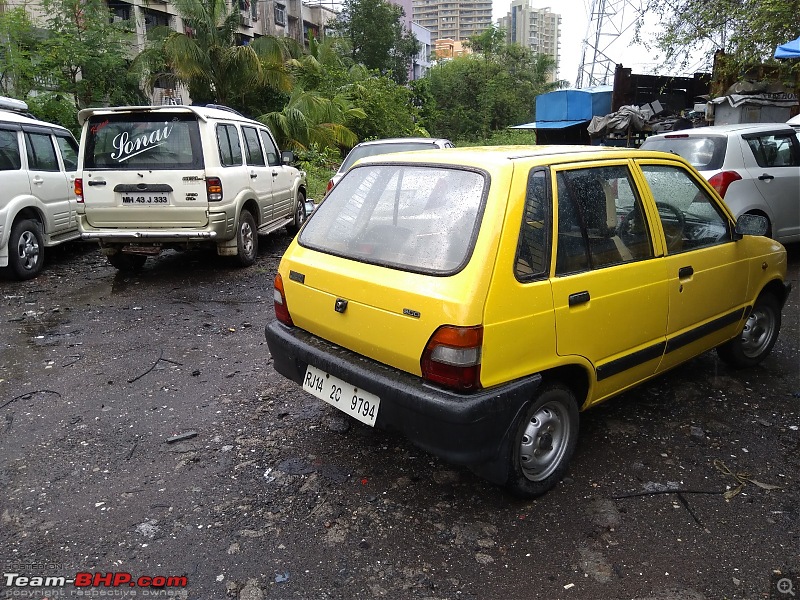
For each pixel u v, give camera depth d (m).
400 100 30.70
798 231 7.84
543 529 2.97
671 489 3.28
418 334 2.79
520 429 2.99
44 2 15.42
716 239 4.09
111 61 15.41
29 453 3.62
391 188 3.34
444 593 2.57
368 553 2.80
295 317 3.52
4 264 7.27
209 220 7.22
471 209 2.89
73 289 7.31
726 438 3.81
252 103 23.09
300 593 2.57
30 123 8.08
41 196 7.95
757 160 7.43
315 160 20.98
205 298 6.93
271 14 38.75
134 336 5.65
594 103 23.38
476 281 2.69
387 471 3.46
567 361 3.09
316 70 26.72
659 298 3.56
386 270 3.00
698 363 4.98
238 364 5.00
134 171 7.08
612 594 2.56
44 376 4.74
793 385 4.56
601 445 3.74
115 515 3.06
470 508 3.13
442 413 2.70
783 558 2.77
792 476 3.41
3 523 2.99
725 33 11.44
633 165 3.54
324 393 3.29
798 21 10.27
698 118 16.48
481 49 54.03
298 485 3.32
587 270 3.16
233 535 2.92
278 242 10.32
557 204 3.05
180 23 29.73
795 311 6.21
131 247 7.51
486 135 45.53
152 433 3.88
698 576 2.66
